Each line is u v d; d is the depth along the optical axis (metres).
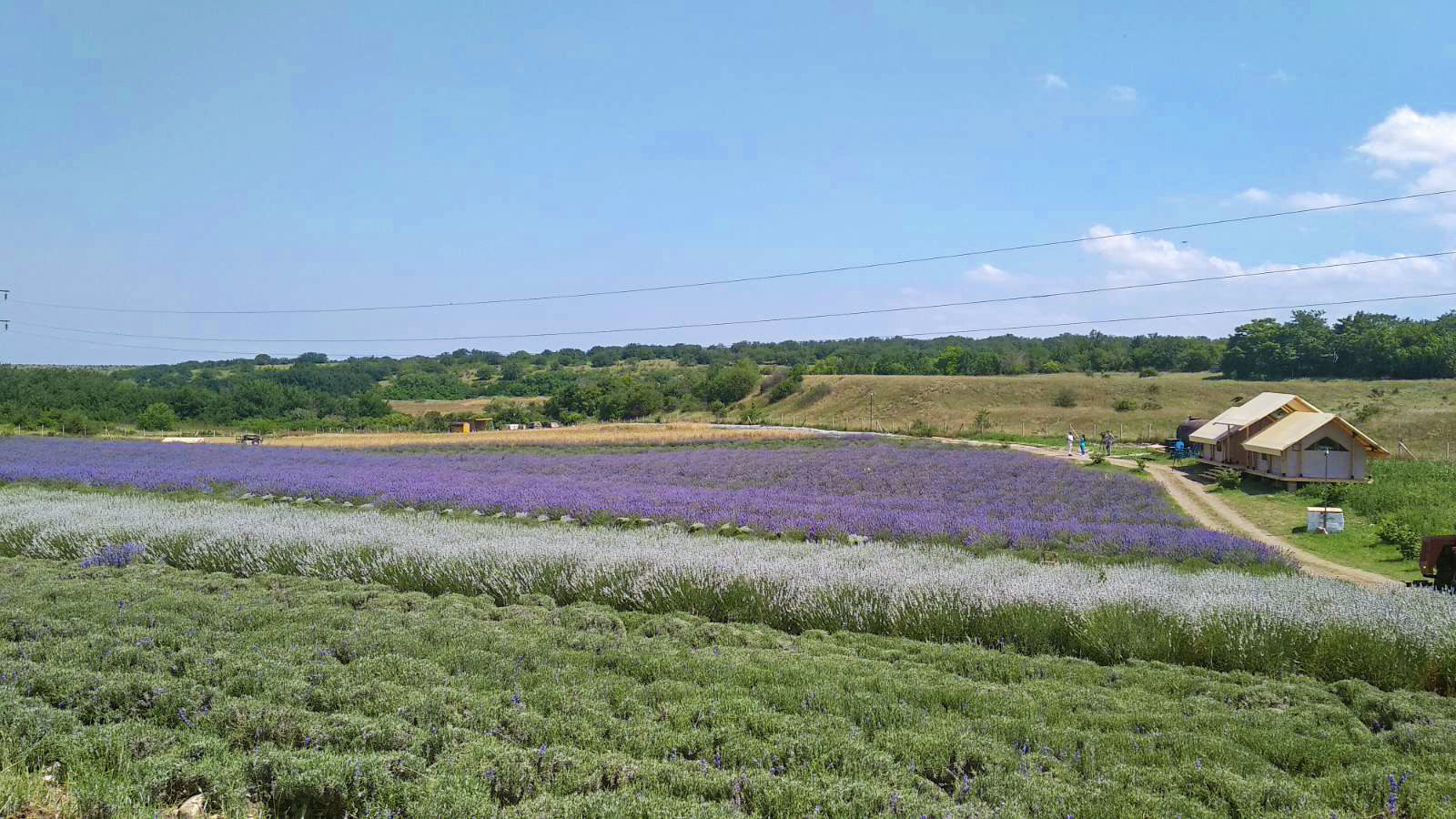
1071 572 15.44
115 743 7.38
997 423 80.56
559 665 10.16
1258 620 11.61
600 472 39.75
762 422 90.31
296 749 7.46
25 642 10.42
